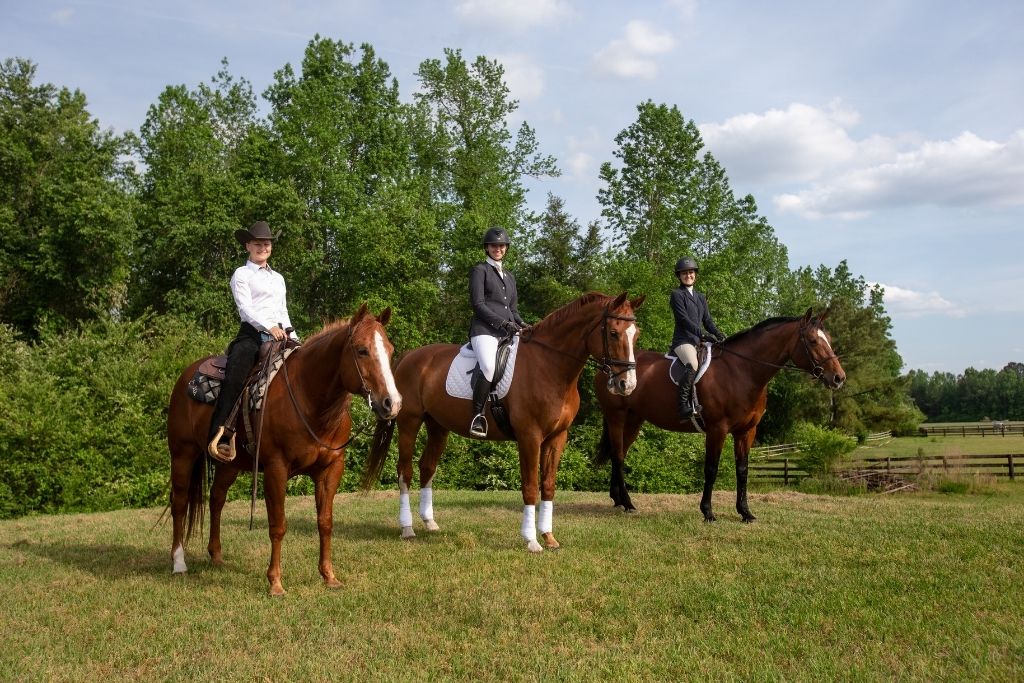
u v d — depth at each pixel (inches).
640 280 1099.9
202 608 196.1
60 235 1037.8
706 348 332.2
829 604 194.7
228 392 211.8
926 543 266.8
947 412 4116.6
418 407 301.3
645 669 151.9
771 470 988.6
